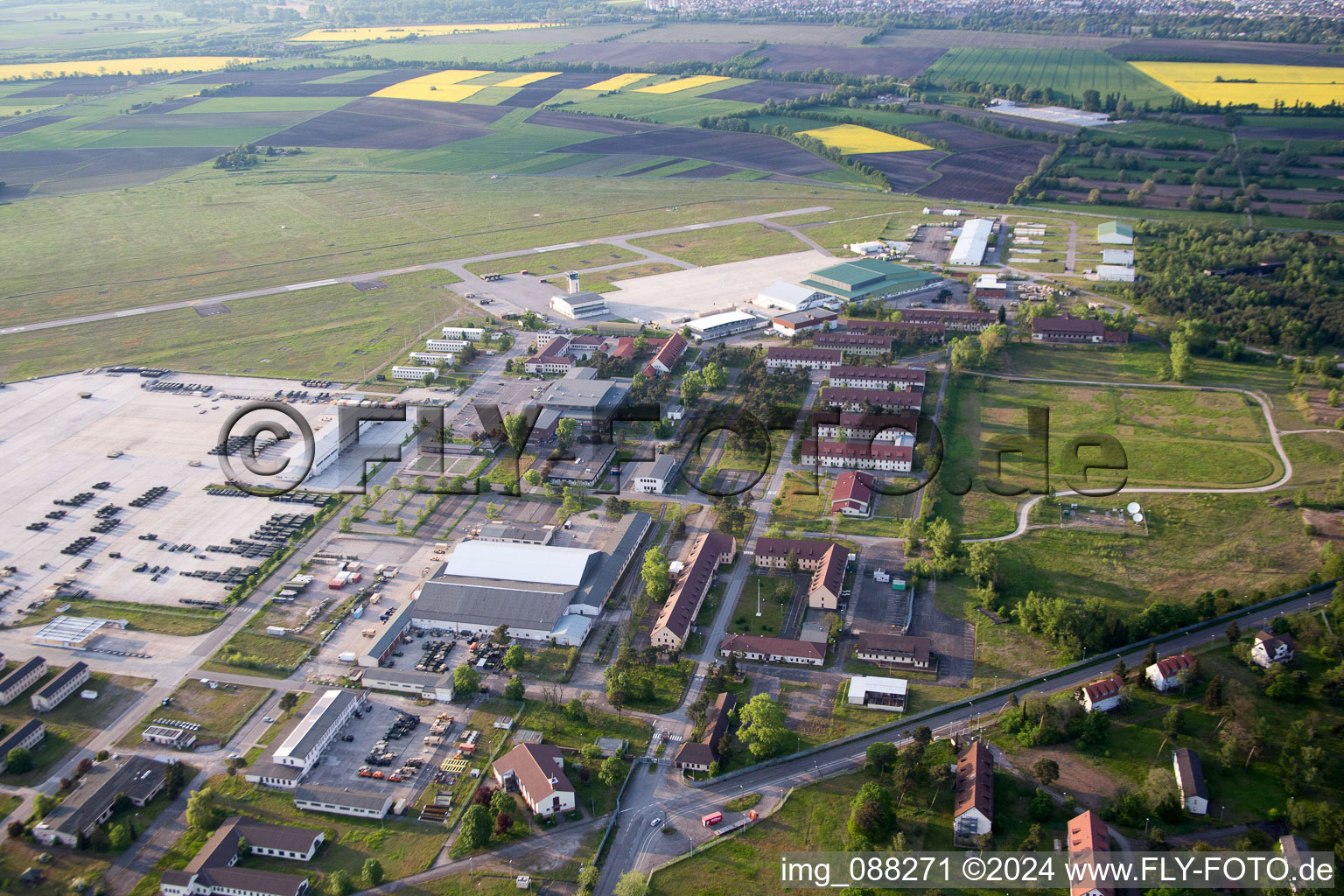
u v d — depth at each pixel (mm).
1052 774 161500
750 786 167125
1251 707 174375
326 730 176000
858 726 179625
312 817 161250
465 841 153750
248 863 152375
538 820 160250
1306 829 152250
